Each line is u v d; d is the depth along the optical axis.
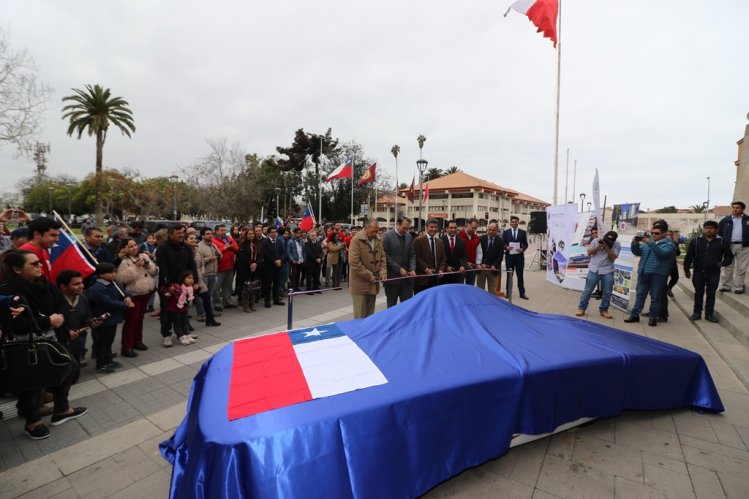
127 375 4.25
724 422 3.07
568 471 2.47
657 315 6.22
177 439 2.62
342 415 1.94
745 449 2.71
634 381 2.88
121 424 3.21
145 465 2.66
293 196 45.41
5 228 5.86
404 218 5.88
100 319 3.95
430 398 2.15
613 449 2.71
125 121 30.25
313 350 2.66
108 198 43.91
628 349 2.95
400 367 2.40
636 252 6.43
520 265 8.59
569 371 2.58
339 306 7.97
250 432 1.81
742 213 7.13
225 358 2.66
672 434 2.89
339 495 1.81
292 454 1.79
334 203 39.12
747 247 7.05
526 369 2.44
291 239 9.23
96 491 2.39
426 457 2.10
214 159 35.50
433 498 2.22
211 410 2.03
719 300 7.61
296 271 9.62
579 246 8.80
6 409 3.50
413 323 3.01
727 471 2.48
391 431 2.01
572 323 3.45
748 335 4.94
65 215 62.31
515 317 3.25
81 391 3.85
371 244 5.37
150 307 7.34
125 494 2.36
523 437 2.66
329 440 1.87
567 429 2.92
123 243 5.59
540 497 2.24
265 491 1.69
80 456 2.76
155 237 7.55
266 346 2.79
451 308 3.13
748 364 4.27
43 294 3.08
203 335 5.77
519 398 2.39
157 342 5.45
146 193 42.34
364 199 38.97
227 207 34.50
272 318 6.85
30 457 2.75
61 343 3.15
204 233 6.46
